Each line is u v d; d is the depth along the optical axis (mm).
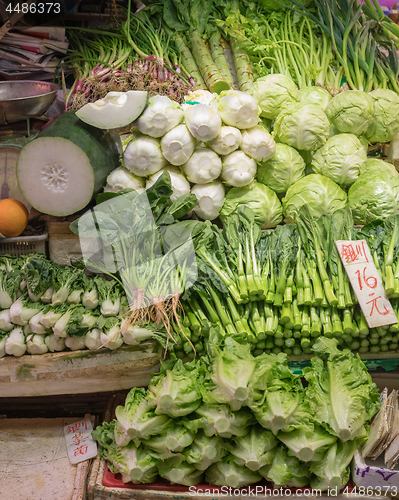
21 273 2225
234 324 2182
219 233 2412
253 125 2545
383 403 1973
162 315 2025
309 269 2252
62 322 2068
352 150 2654
